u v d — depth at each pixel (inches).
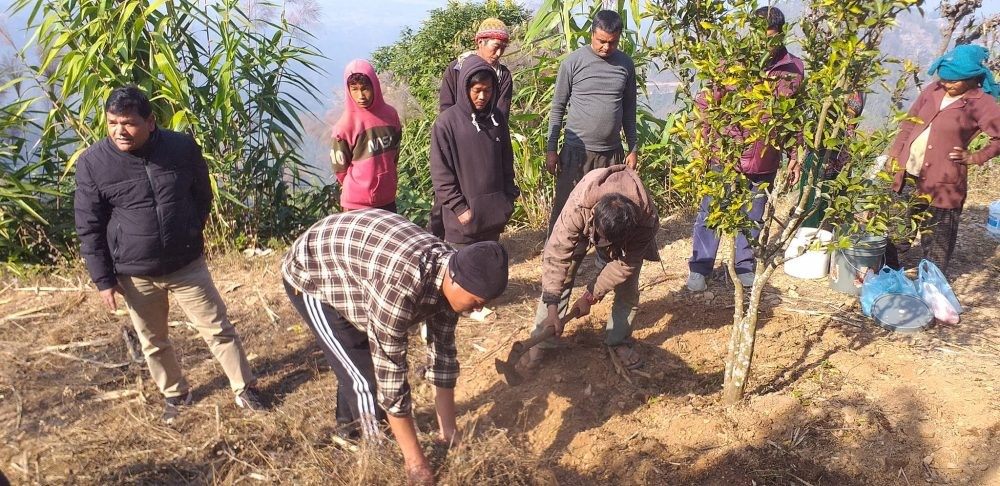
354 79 157.6
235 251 219.0
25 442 130.5
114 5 213.2
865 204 114.1
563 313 146.3
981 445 122.4
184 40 227.9
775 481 118.3
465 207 162.4
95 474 122.2
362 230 100.3
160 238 120.6
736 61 111.7
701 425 132.0
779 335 162.7
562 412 139.9
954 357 149.9
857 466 119.7
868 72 102.9
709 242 178.9
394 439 121.0
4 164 212.7
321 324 109.3
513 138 246.7
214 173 214.2
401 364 98.8
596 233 122.2
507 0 458.3
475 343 167.2
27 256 213.3
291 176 240.4
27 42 207.5
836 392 139.3
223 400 143.4
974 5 252.7
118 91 112.2
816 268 189.8
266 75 229.8
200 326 132.4
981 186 266.4
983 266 198.4
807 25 106.8
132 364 156.9
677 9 122.6
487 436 120.0
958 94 167.3
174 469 124.2
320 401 142.9
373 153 165.0
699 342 162.6
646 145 257.4
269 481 121.0
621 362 151.8
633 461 125.1
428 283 93.7
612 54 184.1
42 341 165.9
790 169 121.5
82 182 116.8
